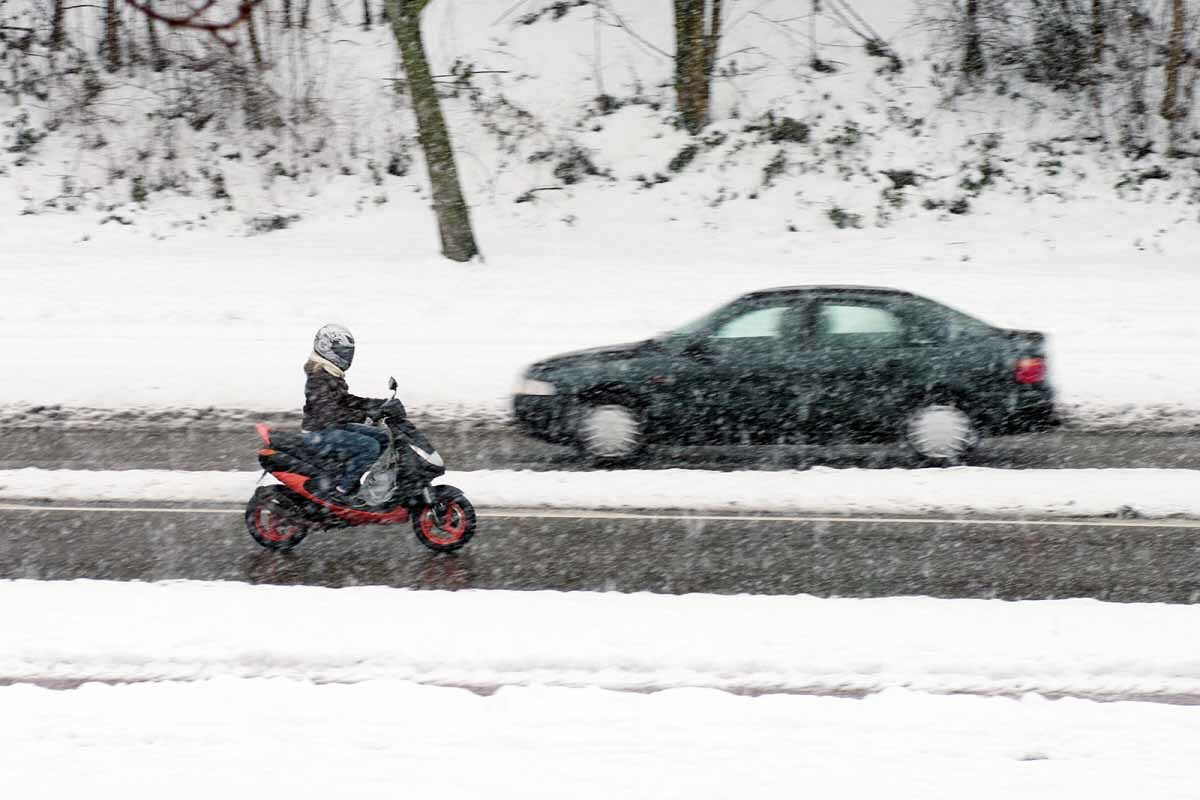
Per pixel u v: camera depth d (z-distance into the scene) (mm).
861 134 71438
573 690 15023
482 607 18828
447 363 41656
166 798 12312
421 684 15812
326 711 14359
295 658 16688
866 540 23766
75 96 72688
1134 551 23000
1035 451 32062
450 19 82688
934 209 66500
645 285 53656
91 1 79438
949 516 25469
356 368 40938
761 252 62062
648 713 14312
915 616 18516
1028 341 30312
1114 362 41156
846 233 64625
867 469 29766
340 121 73562
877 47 77938
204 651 16859
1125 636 17641
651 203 67562
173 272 55062
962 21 76375
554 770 12859
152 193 67688
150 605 18812
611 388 30484
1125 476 28578
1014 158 69750
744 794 12352
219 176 69000
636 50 79125
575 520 25234
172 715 14227
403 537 24188
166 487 27984
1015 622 18266
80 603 18891
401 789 12461
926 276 55375
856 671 16375
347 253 59781
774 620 18281
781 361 30266
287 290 52344
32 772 12812
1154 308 49375
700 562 22406
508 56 79000
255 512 22984
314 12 83562
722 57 77750
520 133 72312
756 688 15875
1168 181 67750
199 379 39656
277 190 68750
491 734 13758
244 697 14773
